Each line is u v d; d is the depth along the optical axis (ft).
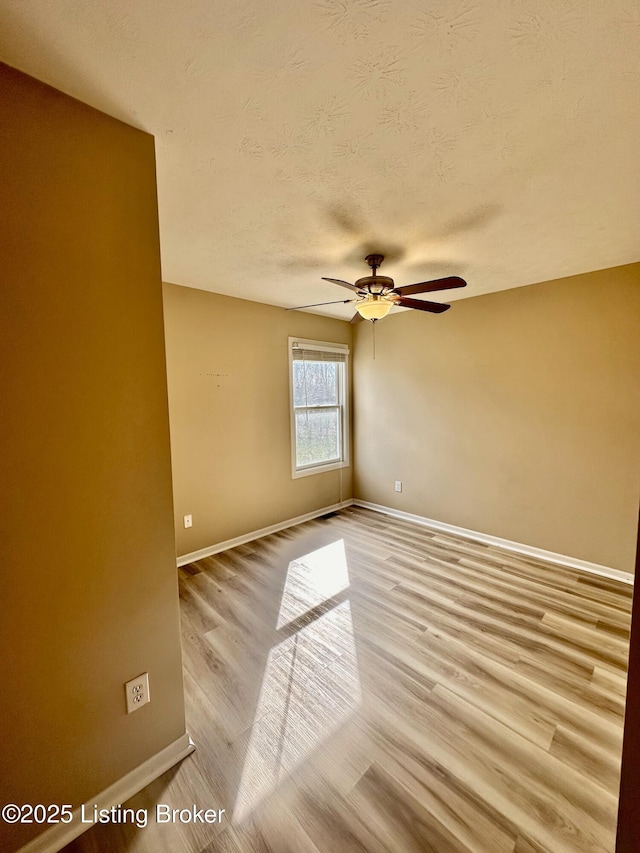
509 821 3.87
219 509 11.05
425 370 12.67
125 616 4.14
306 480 13.66
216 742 4.84
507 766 4.46
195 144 4.33
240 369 11.39
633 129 4.14
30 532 3.47
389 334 13.69
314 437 14.07
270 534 12.34
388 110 3.84
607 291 8.86
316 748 4.73
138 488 4.18
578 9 2.83
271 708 5.36
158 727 4.45
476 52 3.20
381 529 12.67
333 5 2.78
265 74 3.38
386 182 5.16
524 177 5.08
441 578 9.19
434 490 12.76
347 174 4.96
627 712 2.46
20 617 3.45
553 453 9.96
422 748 4.71
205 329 10.50
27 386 3.41
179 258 7.96
